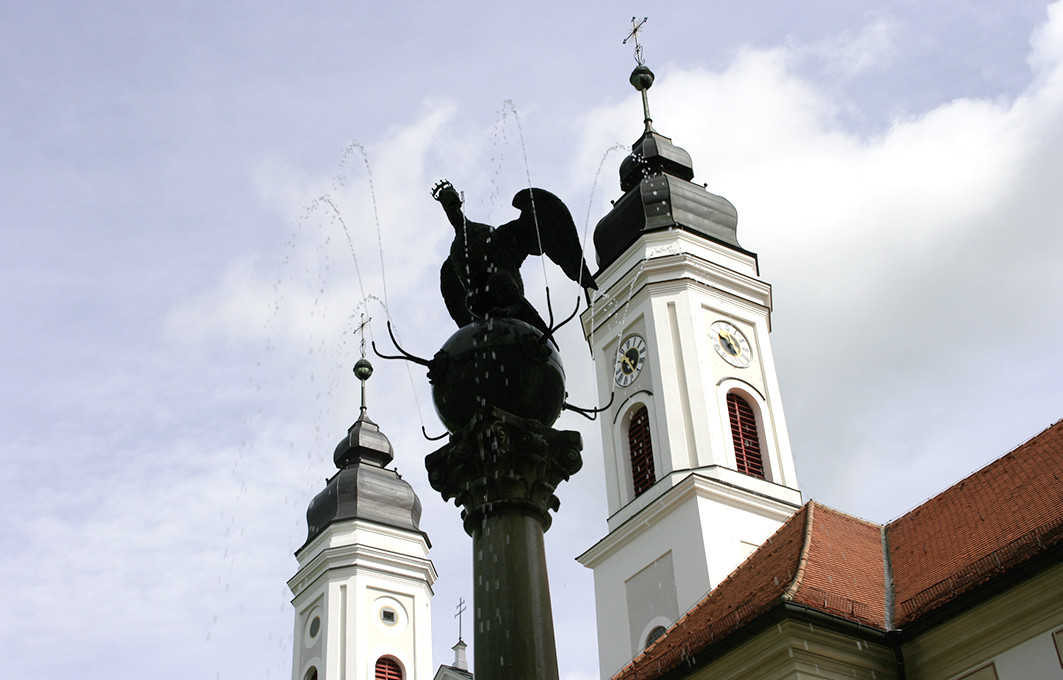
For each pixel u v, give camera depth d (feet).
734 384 121.08
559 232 37.88
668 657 76.23
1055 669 63.31
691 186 135.95
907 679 69.87
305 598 160.35
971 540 76.95
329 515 164.96
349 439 174.19
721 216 134.82
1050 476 79.05
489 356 34.81
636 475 119.24
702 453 113.91
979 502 82.64
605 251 134.21
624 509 116.06
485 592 32.63
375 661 152.76
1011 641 65.77
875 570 80.18
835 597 72.59
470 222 38.32
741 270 131.23
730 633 69.92
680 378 118.62
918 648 69.82
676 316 122.72
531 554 33.17
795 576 74.23
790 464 118.73
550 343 35.91
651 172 139.54
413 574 161.48
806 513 87.92
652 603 108.99
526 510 33.68
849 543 84.17
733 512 110.01
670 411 116.67
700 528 107.14
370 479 167.94
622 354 124.77
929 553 79.41
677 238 128.88
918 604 71.61
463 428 34.63
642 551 112.37
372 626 155.12
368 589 157.38
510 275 37.42
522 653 31.65
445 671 155.43
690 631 79.71
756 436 120.37
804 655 67.72
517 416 34.50
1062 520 68.13
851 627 69.00
